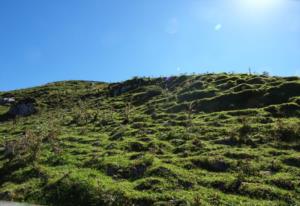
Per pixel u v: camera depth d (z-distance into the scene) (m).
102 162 38.22
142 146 42.69
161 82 80.38
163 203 28.70
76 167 38.94
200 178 32.84
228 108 53.62
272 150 37.69
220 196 29.56
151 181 32.38
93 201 30.75
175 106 58.53
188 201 28.56
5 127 68.88
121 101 74.19
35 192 34.09
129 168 35.78
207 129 45.97
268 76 66.19
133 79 86.62
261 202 28.36
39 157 43.31
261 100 53.31
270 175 32.69
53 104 86.69
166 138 45.38
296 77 59.91
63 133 55.09
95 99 82.25
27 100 86.00
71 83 121.44
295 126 41.53
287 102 51.31
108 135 51.25
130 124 54.72
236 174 33.50
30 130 58.34
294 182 30.95
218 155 37.06
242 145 40.00
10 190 35.44
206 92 61.25
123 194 30.66
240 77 66.62
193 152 39.41
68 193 32.50
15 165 42.09
